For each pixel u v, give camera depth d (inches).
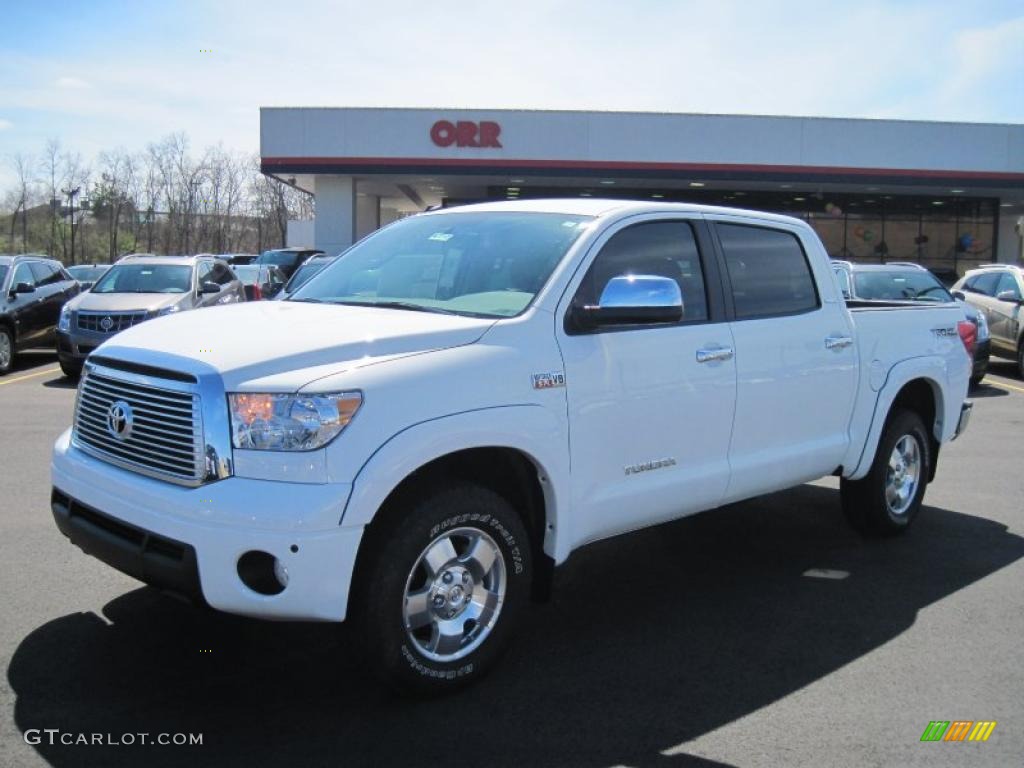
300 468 134.1
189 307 546.6
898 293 554.9
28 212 2160.4
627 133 1155.3
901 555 237.8
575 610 197.3
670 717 149.4
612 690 158.6
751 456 202.7
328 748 136.7
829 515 276.1
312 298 191.9
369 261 199.6
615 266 179.9
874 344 235.9
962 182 1204.5
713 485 193.5
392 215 1852.9
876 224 1403.8
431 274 184.7
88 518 154.9
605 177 1167.0
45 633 173.3
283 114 1135.0
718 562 231.3
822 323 220.1
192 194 2231.8
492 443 150.9
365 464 136.1
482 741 140.1
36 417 401.1
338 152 1139.9
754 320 203.5
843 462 230.2
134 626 177.6
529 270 172.7
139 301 529.7
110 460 153.9
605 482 172.6
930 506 286.8
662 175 1166.3
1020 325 596.4
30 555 214.1
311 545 132.1
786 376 207.9
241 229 2477.9
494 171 1150.3
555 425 160.9
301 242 1907.0
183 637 173.8
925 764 136.8
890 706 154.7
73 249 1947.6
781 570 225.1
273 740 138.6
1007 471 334.3
